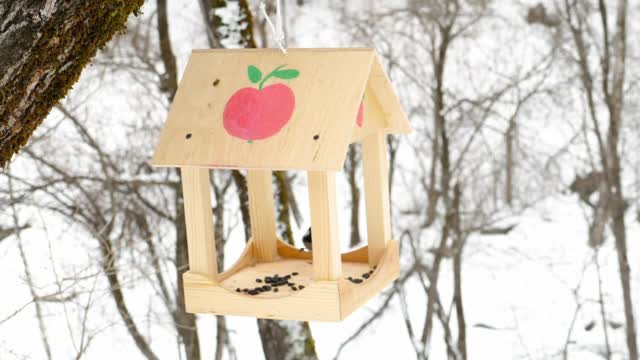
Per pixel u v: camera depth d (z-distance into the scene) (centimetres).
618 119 1174
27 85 247
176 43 1000
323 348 1041
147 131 913
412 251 1094
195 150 299
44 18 239
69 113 840
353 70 300
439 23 1068
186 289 316
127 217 873
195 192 312
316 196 297
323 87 298
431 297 1073
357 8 1097
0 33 239
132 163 902
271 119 297
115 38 920
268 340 694
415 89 1103
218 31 643
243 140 296
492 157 1112
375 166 343
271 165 288
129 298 943
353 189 1061
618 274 1130
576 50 1172
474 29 1108
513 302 1106
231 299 310
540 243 1136
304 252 361
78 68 255
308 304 301
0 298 805
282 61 308
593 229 1148
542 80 1113
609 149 1169
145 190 907
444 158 1088
